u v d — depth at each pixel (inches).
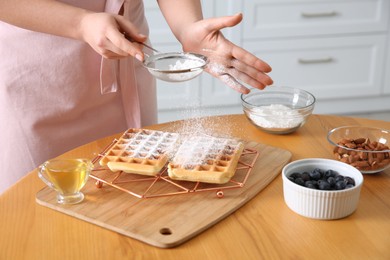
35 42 50.4
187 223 38.8
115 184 42.8
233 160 43.4
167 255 36.9
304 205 39.5
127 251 37.2
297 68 98.6
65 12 45.8
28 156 52.3
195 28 48.7
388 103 104.7
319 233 38.4
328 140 46.1
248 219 39.8
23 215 40.4
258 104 53.3
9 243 37.9
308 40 96.8
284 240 37.8
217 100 98.6
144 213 39.8
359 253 36.7
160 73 44.6
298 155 47.1
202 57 46.3
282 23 95.2
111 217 39.4
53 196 41.7
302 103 52.3
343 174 42.2
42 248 37.5
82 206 40.6
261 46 96.0
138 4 54.5
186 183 43.1
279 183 43.6
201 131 49.4
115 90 52.2
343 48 98.3
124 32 45.7
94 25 44.6
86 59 51.6
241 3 92.5
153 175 43.3
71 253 37.1
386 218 39.7
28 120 51.7
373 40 98.4
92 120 53.7
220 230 38.8
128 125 55.1
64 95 51.8
